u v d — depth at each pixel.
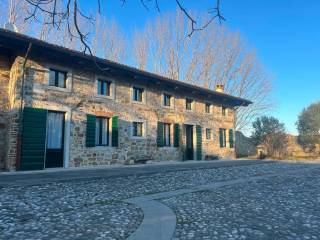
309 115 33.78
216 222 4.97
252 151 29.25
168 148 18.25
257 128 28.88
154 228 4.58
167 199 6.90
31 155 11.84
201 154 20.62
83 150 13.76
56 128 13.02
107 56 22.38
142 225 4.73
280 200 6.91
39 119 12.17
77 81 13.75
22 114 11.73
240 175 11.88
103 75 14.91
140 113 16.67
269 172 13.28
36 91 12.23
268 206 6.25
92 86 14.37
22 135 11.63
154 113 17.53
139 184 9.02
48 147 12.70
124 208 5.88
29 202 6.20
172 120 18.72
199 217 5.30
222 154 22.72
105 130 15.05
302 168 15.47
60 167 12.97
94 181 9.43
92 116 14.18
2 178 9.41
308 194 7.76
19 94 11.70
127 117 15.93
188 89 19.41
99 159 14.40
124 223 4.84
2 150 11.92
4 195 6.82
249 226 4.76
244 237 4.23
